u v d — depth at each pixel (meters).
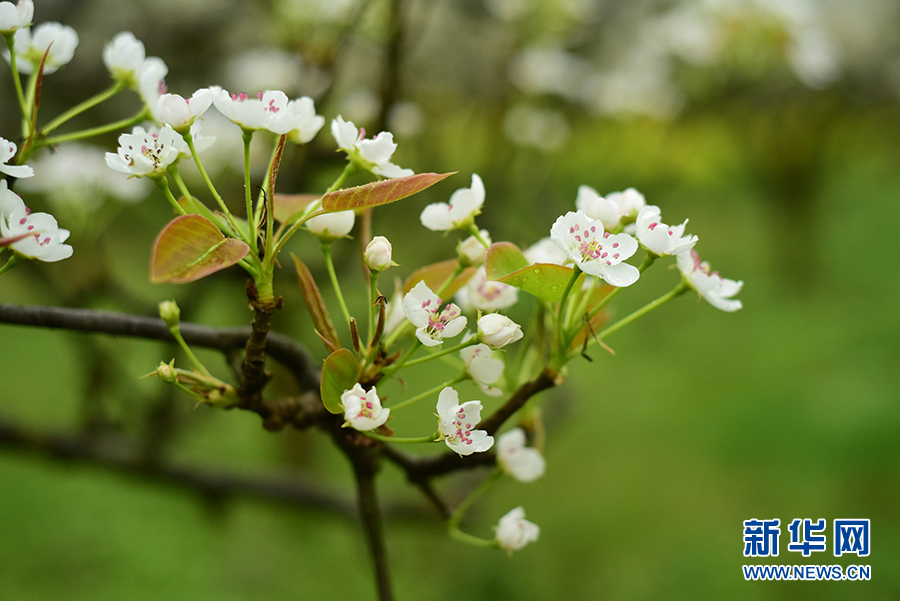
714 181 5.27
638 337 8.17
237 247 1.02
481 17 4.12
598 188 4.67
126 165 1.11
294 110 1.13
